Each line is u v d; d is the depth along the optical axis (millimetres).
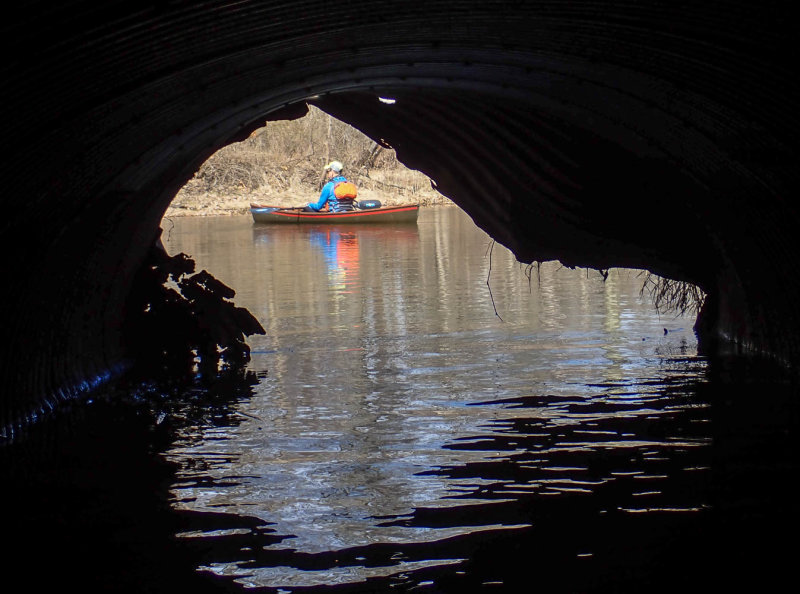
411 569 5273
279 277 20594
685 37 6762
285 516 6207
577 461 7230
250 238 31734
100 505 6539
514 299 16453
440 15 6676
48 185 7348
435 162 12547
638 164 10859
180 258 12336
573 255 12359
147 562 5492
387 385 10203
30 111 5879
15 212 7090
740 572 5090
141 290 12273
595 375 10391
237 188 48469
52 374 9633
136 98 6977
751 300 11125
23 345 8680
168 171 11070
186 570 5352
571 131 10930
